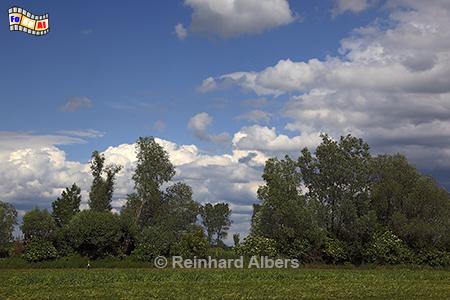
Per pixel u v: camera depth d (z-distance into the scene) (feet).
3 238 262.88
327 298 124.57
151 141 314.76
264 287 145.38
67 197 308.81
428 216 271.69
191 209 318.04
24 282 151.64
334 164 284.00
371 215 269.44
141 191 307.58
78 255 246.88
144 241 263.49
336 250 261.44
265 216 279.28
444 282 168.25
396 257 259.19
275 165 285.43
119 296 124.57
